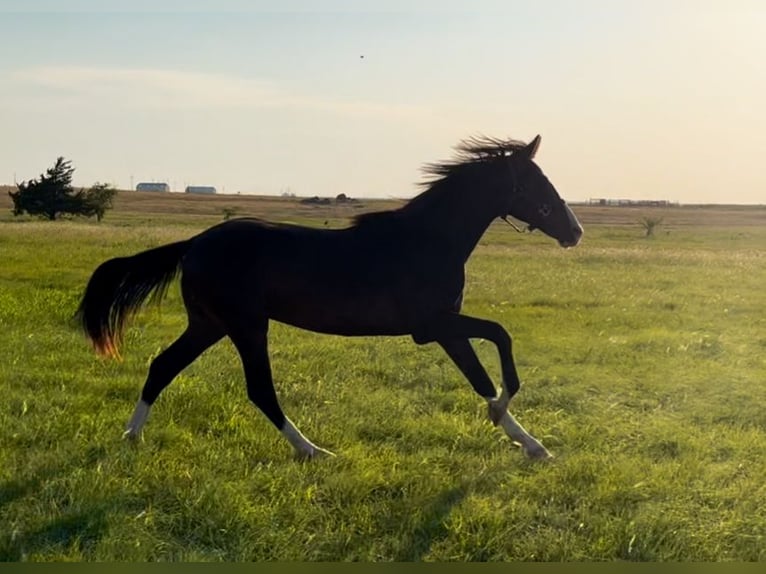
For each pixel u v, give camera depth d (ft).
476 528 16.74
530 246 120.57
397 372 31.42
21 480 18.43
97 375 29.68
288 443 21.94
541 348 37.91
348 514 17.25
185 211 305.73
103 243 92.38
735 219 350.84
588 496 18.54
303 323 21.67
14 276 59.67
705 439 23.36
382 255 21.58
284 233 21.59
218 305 21.17
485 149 22.80
